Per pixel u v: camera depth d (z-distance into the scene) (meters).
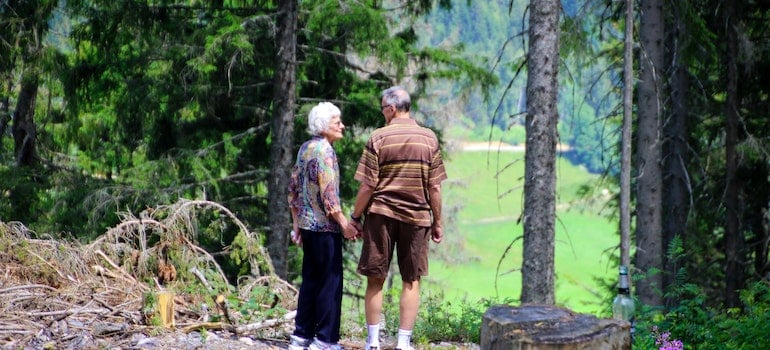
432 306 13.84
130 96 25.83
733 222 27.98
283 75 24.52
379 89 28.27
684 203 27.84
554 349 7.72
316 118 10.48
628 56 20.47
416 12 28.67
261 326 12.10
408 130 10.29
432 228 10.70
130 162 29.94
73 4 25.23
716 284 31.12
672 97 26.86
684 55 23.89
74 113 27.77
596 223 156.75
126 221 14.25
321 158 10.33
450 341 13.33
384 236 10.30
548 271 16.28
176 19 25.34
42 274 12.70
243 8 25.81
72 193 27.41
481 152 185.00
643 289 22.78
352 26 24.73
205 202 15.11
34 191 29.22
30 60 27.70
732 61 26.84
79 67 26.77
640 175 22.84
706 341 13.06
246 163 28.70
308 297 10.79
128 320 11.77
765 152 26.75
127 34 25.27
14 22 26.97
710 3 27.03
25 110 31.72
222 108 28.28
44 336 10.88
